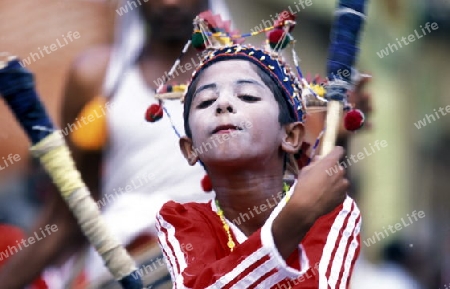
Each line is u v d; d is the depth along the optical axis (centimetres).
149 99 1305
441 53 1783
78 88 1321
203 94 902
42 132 810
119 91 1312
